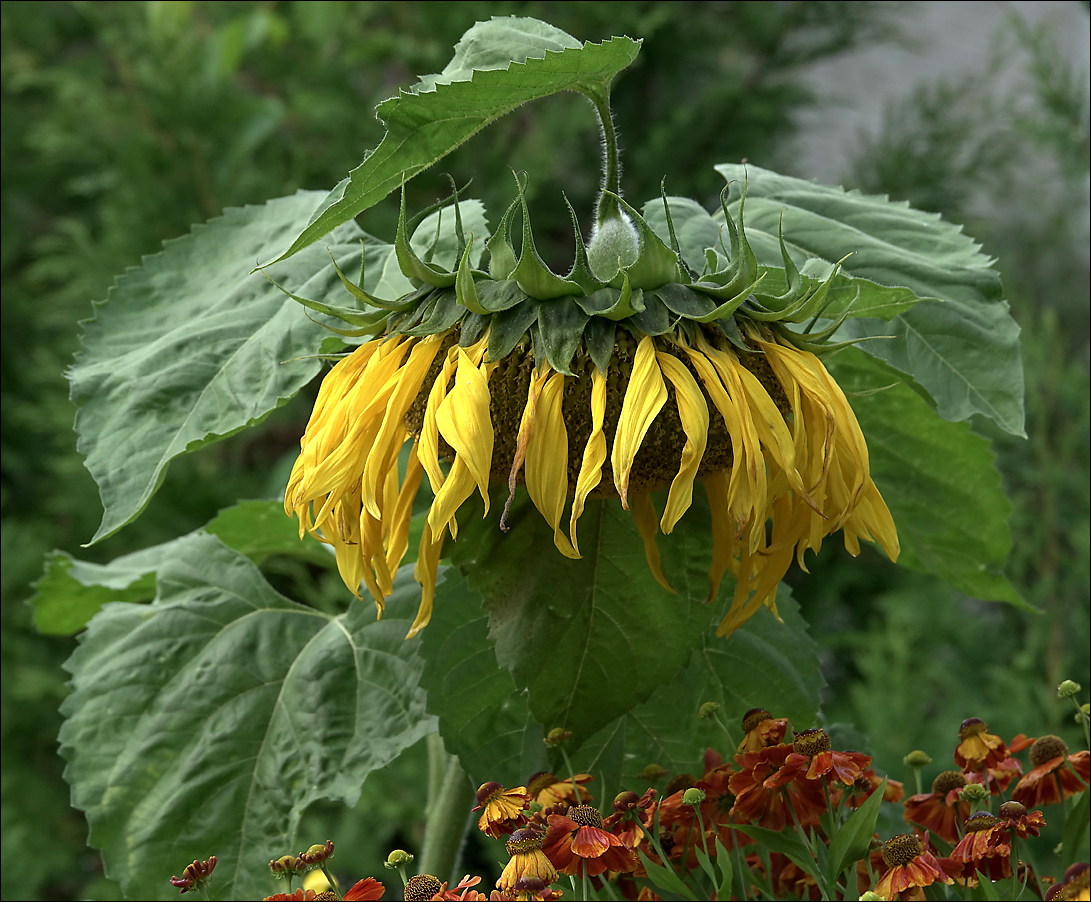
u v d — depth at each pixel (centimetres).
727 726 165
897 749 352
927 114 556
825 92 650
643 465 140
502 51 146
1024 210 571
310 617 172
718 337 139
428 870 165
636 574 148
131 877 162
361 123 488
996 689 348
